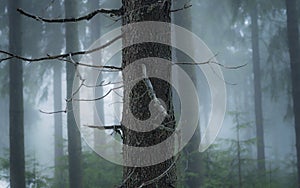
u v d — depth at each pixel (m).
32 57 13.96
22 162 9.41
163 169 2.34
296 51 10.02
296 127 9.80
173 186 2.35
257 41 14.51
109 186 10.07
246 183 9.96
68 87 9.29
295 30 10.16
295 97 9.88
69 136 9.48
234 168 10.23
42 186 10.84
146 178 2.33
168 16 2.51
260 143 13.84
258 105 14.34
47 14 13.41
